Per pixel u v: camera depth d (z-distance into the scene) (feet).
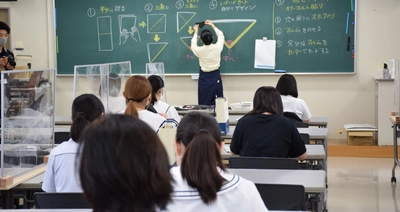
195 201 5.12
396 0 22.71
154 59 24.82
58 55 25.30
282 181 8.97
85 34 25.11
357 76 23.35
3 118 9.30
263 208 5.42
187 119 6.25
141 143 3.12
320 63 23.57
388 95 21.81
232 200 5.22
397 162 17.48
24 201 10.40
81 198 7.25
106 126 3.13
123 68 15.53
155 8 24.59
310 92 23.80
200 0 24.22
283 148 10.57
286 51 23.79
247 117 10.92
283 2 23.61
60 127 17.16
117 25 24.89
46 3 25.16
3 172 9.53
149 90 11.45
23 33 25.30
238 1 23.97
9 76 9.35
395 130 17.13
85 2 24.98
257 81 24.23
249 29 23.99
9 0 25.14
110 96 14.48
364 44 23.15
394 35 22.86
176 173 5.32
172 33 24.58
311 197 10.39
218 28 24.23
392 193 16.43
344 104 23.58
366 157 21.90
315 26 23.45
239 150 11.03
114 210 3.08
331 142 23.06
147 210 3.14
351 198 15.98
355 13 22.99
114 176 3.03
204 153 5.16
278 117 10.71
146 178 3.10
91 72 13.46
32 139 10.36
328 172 19.43
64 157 8.36
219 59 23.76
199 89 23.84
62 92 25.41
